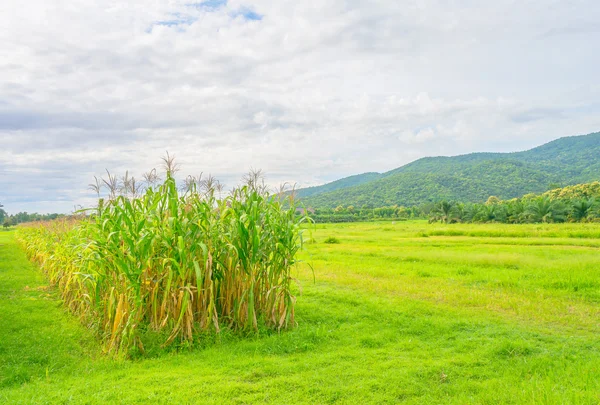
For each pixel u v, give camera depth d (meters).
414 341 8.48
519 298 12.25
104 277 9.06
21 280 17.20
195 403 5.67
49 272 17.22
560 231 35.47
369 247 28.56
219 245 9.33
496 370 6.89
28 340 8.91
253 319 9.07
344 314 10.72
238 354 7.85
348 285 14.75
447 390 6.11
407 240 34.00
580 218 58.41
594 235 32.44
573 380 6.25
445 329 9.26
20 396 5.94
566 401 5.39
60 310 12.09
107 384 6.39
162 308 8.48
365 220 96.56
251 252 9.29
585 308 11.09
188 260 8.60
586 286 13.55
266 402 5.74
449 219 74.62
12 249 32.69
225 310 9.52
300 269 18.50
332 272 17.67
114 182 8.94
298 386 6.25
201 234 9.00
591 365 6.84
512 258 19.58
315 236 38.94
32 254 23.86
